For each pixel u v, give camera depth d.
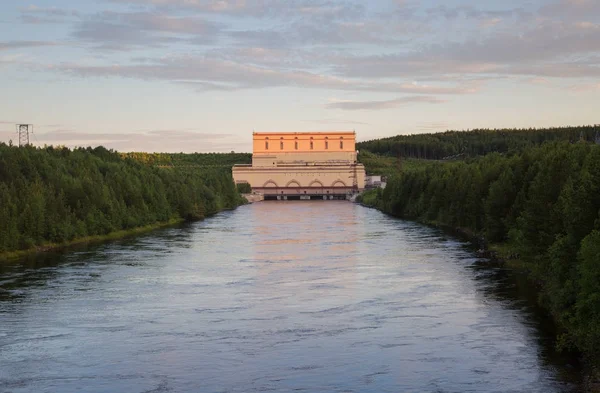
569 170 79.19
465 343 55.22
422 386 45.75
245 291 77.56
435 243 121.94
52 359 52.09
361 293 75.56
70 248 118.75
